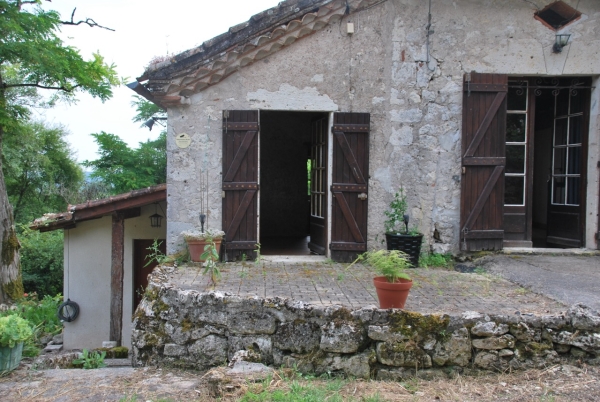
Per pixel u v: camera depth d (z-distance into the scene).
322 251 7.31
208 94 6.68
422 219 6.96
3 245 9.93
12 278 10.07
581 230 7.19
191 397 3.44
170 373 4.11
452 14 6.91
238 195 6.72
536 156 9.27
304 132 11.20
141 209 8.05
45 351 7.30
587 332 3.70
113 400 3.44
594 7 6.94
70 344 7.80
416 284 5.34
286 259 6.95
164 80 6.46
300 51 6.75
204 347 4.18
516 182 7.29
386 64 6.88
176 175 6.67
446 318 3.75
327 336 3.83
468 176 6.88
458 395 3.30
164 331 4.33
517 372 3.69
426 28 6.88
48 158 19.34
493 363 3.72
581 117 7.27
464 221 6.88
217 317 4.15
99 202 7.36
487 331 3.73
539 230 9.12
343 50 6.81
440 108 6.94
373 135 6.91
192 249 6.27
